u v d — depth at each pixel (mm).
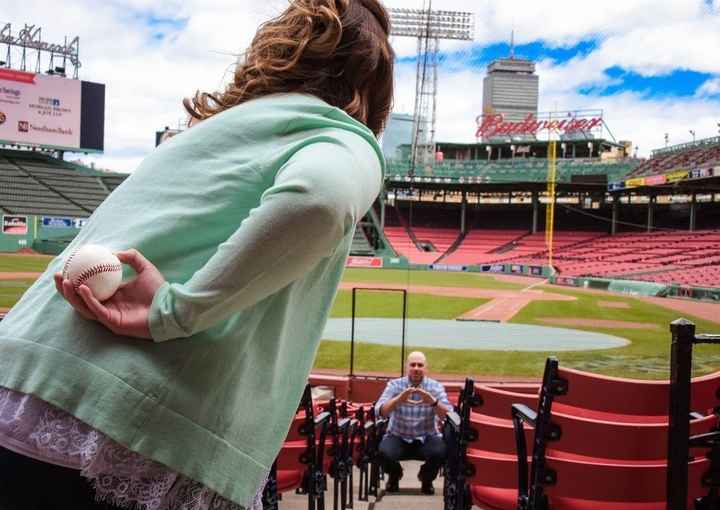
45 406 971
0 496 978
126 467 978
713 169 39375
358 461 5586
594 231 58938
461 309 24328
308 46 1180
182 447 987
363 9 1303
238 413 1072
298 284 1151
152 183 1081
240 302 944
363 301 26344
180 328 939
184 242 1039
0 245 40375
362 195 1017
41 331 1010
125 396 952
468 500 2982
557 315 22938
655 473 2361
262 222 904
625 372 12562
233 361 1047
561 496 2430
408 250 57344
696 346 14477
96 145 50219
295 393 1229
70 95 48750
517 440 2492
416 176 58719
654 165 50750
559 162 61062
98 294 931
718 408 2441
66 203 45500
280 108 1128
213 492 1074
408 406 5777
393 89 1380
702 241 45812
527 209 64250
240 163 1060
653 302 27594
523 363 12938
